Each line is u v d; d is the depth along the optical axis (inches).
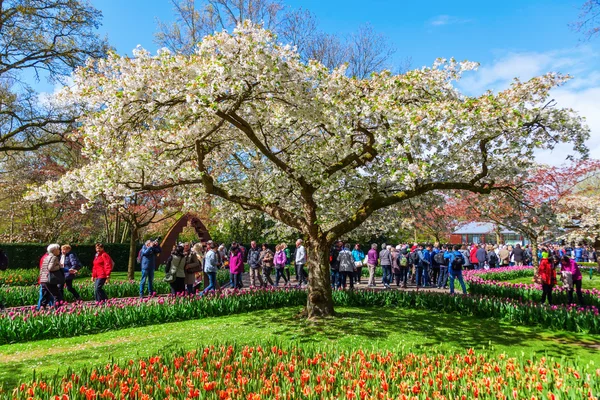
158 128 342.6
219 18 773.3
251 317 360.5
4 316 303.1
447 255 597.3
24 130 729.0
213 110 270.1
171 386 154.4
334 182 341.7
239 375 163.2
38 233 1039.6
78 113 667.4
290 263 1004.6
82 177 303.9
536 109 282.2
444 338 288.4
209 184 325.1
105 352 251.3
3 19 649.0
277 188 365.1
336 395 145.6
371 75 334.0
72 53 702.5
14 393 148.4
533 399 136.2
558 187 761.6
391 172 275.0
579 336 301.3
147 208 719.1
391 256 621.6
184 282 441.7
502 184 361.1
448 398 141.3
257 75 271.4
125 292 529.0
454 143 312.0
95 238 1277.1
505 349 263.7
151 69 285.4
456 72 344.8
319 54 849.5
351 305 427.8
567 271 429.4
